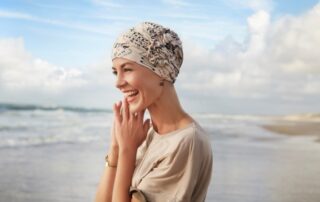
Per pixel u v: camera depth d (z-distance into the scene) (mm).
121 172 1957
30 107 34562
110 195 2127
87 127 22031
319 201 7281
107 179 2141
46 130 20062
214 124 29219
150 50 1842
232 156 12297
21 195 7297
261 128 25984
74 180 8609
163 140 1920
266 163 11117
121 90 1909
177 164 1868
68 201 7066
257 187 8094
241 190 7781
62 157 11727
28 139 16281
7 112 31359
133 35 1860
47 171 9500
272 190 7891
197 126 1933
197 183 1938
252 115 49969
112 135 2137
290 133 22641
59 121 26016
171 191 1875
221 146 14930
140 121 1991
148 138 1992
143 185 1896
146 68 1858
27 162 10742
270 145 15977
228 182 8422
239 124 30375
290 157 12570
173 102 1928
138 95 1888
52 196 7316
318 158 12562
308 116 49781
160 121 1945
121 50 1867
